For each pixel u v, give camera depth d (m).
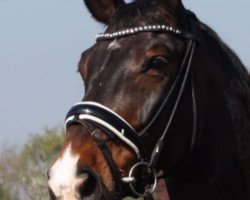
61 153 8.30
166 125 8.78
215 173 9.29
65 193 8.02
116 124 8.46
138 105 8.59
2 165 34.16
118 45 8.80
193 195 9.29
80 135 8.36
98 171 8.30
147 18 8.92
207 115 9.26
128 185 8.54
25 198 33.59
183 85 8.92
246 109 9.60
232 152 9.41
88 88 8.66
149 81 8.66
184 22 9.10
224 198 9.36
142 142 8.61
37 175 33.59
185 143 8.97
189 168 9.25
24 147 34.78
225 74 9.52
